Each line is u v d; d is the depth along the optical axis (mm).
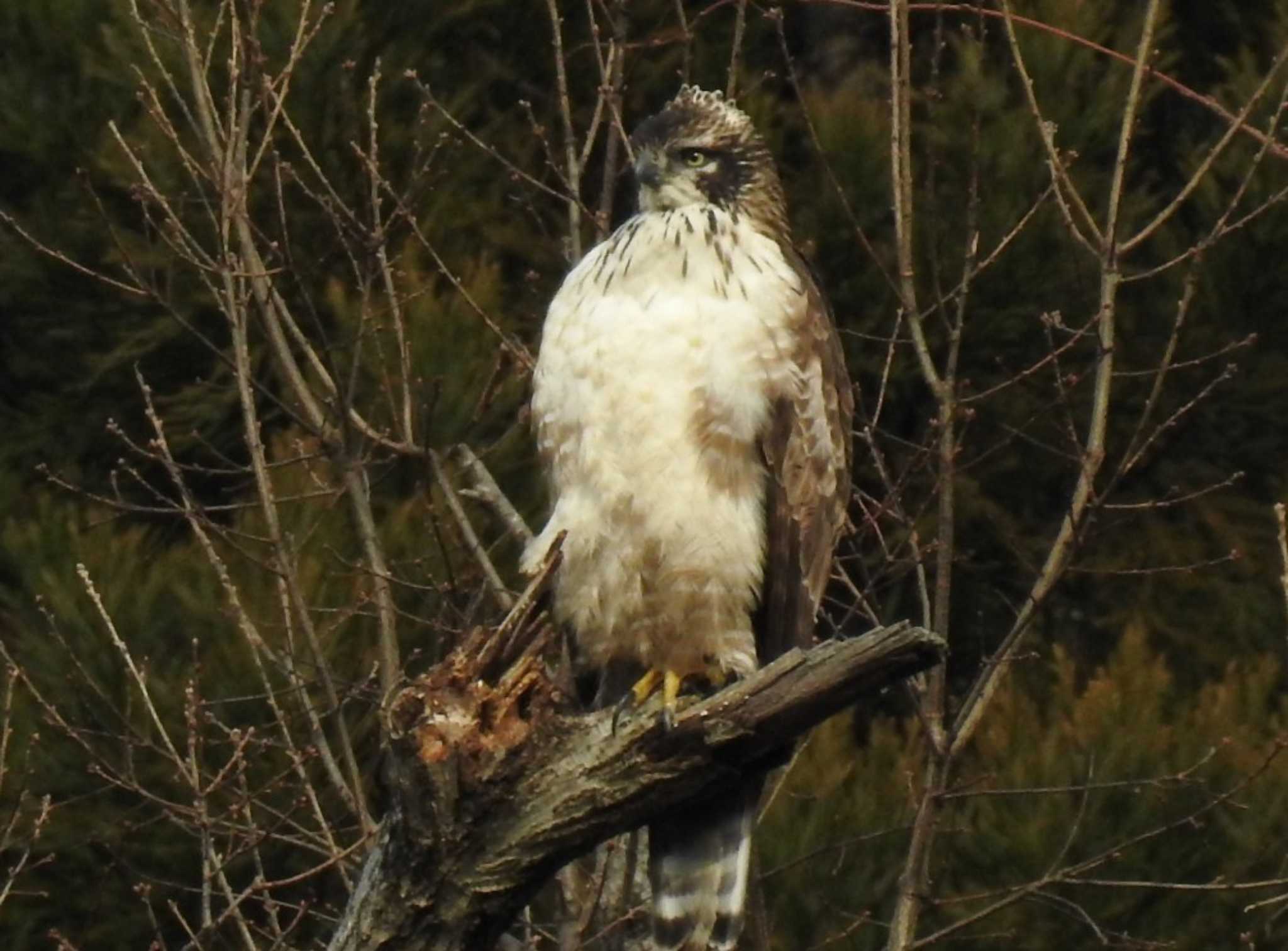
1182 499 12570
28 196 15773
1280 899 11617
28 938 13180
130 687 12898
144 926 13180
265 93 11125
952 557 11312
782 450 8961
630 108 15734
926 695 10820
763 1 16188
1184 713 13719
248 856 12922
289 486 13336
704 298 8875
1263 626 15250
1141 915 13016
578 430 8906
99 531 13898
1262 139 10766
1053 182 10766
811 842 12906
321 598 12773
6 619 13672
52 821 13102
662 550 8867
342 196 14828
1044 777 13195
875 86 16781
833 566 11891
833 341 9461
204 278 11555
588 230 14258
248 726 12906
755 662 9109
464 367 13430
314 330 14266
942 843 13133
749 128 9555
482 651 7539
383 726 7773
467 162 15602
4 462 15578
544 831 7410
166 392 15617
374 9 15680
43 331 15781
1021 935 12969
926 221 15102
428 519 12477
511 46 16016
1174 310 15656
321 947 11914
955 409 10812
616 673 9258
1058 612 15547
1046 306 15250
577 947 10266
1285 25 16016
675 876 8617
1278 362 15664
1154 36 15164
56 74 15633
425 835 7422
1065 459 15031
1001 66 15805
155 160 14891
